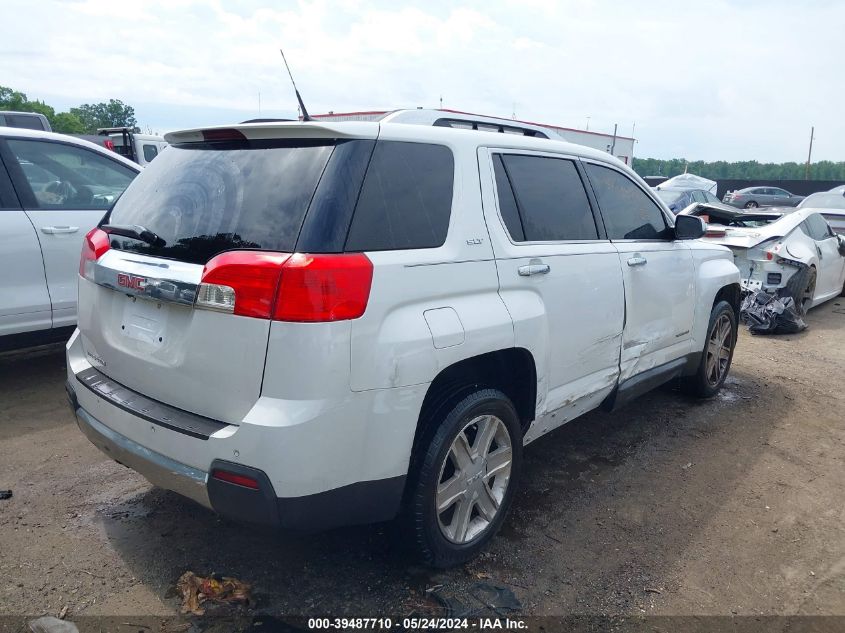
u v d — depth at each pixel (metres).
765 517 3.70
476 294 2.93
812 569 3.22
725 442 4.74
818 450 4.65
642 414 5.25
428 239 2.77
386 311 2.52
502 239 3.12
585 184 3.87
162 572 2.96
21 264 4.90
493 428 3.12
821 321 9.04
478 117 4.05
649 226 4.46
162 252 2.71
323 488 2.42
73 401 3.15
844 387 6.10
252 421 2.33
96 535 3.23
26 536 3.20
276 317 2.32
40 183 5.15
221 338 2.43
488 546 3.28
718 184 41.69
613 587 3.01
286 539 3.24
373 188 2.61
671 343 4.69
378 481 2.58
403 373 2.55
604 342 3.86
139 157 17.17
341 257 2.41
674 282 4.57
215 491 2.44
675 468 4.29
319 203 2.44
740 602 2.95
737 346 7.61
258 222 2.50
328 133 2.58
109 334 2.93
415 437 2.78
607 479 4.09
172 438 2.54
